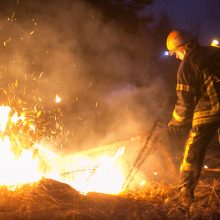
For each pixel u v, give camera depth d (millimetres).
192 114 5160
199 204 4859
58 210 4293
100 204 4586
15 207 4316
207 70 4938
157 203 4969
